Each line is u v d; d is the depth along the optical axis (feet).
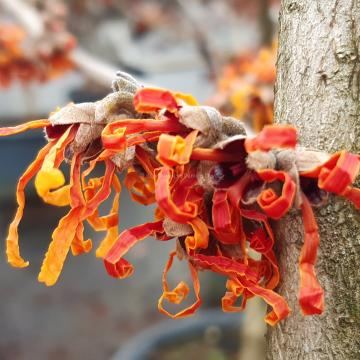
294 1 0.62
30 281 2.94
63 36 1.55
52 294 2.83
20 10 1.62
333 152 0.60
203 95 2.78
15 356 2.37
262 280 0.62
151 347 1.90
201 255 0.61
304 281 0.57
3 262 3.11
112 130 0.59
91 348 2.42
